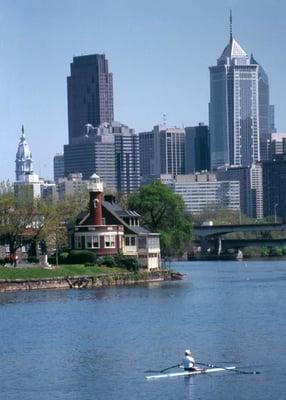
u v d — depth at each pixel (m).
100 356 173.00
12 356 174.50
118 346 182.38
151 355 173.38
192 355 172.50
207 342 185.50
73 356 173.50
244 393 146.25
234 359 168.62
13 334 198.50
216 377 155.75
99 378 156.38
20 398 145.50
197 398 144.25
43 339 191.62
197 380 154.12
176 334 195.88
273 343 183.00
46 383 153.75
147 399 144.00
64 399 144.75
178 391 148.12
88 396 146.12
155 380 154.62
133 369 162.25
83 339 190.88
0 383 154.12
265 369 160.62
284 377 155.12
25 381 155.12
